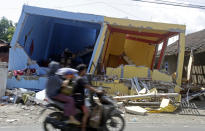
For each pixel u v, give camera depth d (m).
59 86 4.81
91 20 13.53
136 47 21.27
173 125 7.17
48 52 21.23
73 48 23.66
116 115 5.32
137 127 6.63
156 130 6.34
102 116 5.05
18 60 13.52
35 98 9.60
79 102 4.98
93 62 13.17
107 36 15.36
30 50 16.97
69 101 4.77
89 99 5.19
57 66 5.04
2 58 23.56
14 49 13.45
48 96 4.89
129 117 8.29
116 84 12.34
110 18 13.52
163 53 17.33
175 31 13.55
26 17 13.77
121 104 9.95
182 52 13.46
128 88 12.38
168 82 12.78
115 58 20.58
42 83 12.48
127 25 13.58
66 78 4.98
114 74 13.19
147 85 12.27
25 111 8.38
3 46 24.00
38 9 13.55
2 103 9.61
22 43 14.95
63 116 4.97
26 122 6.73
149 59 20.69
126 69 13.26
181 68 13.41
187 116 9.02
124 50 21.86
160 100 10.78
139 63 21.14
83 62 21.06
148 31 15.71
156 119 8.12
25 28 14.59
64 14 13.59
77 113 4.93
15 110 8.47
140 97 10.48
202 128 6.87
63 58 17.09
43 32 19.09
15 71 12.66
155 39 19.11
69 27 22.81
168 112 9.58
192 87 14.05
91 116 4.96
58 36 22.75
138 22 13.59
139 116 8.54
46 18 17.95
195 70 19.48
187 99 11.73
